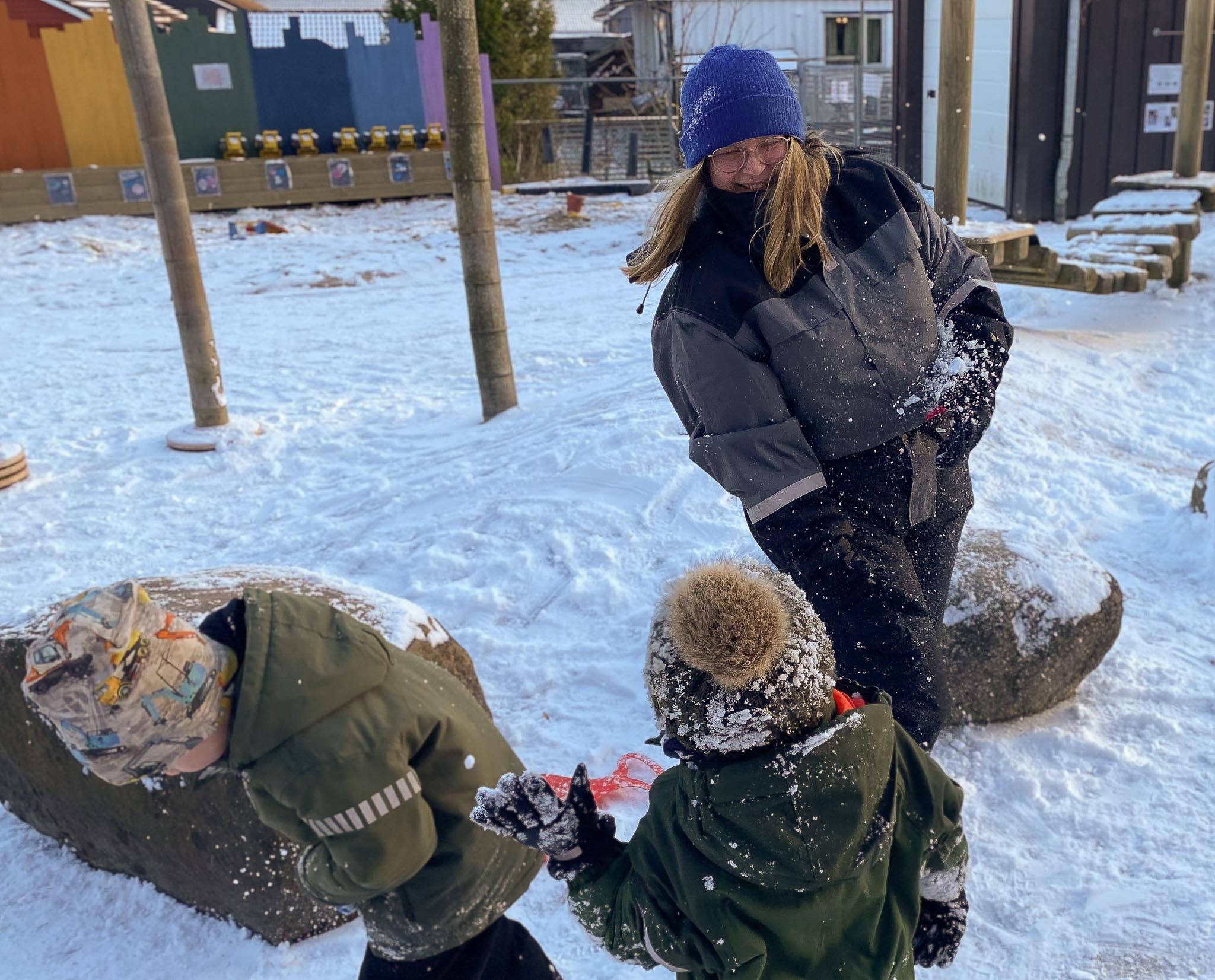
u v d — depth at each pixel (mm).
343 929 2645
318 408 8133
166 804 2582
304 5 40719
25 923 2777
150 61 6715
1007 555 3256
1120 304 8836
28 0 19109
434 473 6008
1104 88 12742
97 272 14430
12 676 2818
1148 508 4863
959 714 3109
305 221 17828
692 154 2244
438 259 14672
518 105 23156
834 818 1490
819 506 2211
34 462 7184
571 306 11578
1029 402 6141
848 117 20844
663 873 1584
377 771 1712
